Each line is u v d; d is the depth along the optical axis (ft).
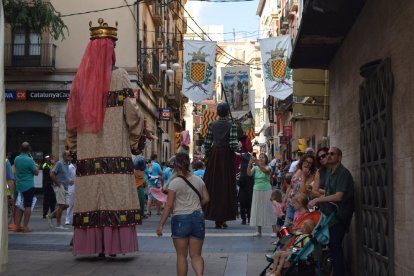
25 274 27.37
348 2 25.58
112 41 32.86
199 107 218.79
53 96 96.73
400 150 18.88
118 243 31.40
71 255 33.42
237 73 91.25
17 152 98.37
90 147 31.78
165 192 25.57
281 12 167.73
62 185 49.16
